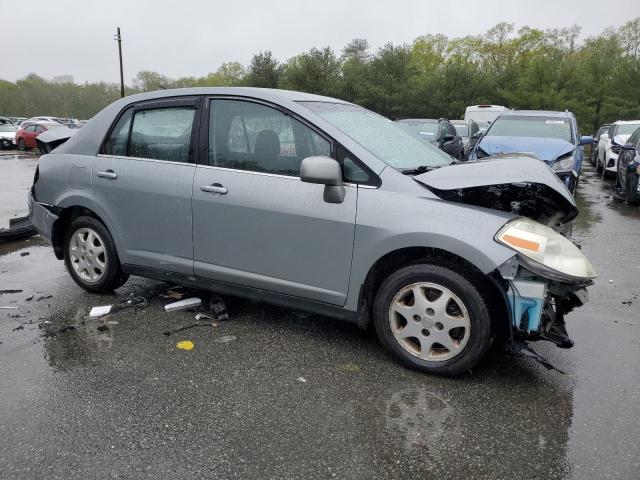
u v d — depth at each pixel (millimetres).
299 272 3574
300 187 3508
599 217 9141
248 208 3656
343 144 3426
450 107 44438
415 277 3246
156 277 4242
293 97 3768
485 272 2980
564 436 2689
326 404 2967
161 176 4031
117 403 2947
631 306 4605
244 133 3766
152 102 4184
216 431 2705
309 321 4137
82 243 4633
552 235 3080
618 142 14414
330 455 2529
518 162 3590
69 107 80750
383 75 45875
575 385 3205
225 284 3918
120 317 4184
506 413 2896
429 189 3258
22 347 3639
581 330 4055
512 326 3061
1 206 9875
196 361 3459
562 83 43531
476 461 2496
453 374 3236
